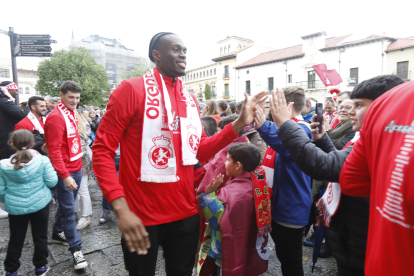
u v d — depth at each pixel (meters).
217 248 1.77
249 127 2.94
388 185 0.61
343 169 0.97
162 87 1.34
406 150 0.57
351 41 22.09
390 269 0.61
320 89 23.62
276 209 1.86
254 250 1.84
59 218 3.02
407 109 0.61
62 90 2.70
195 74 45.75
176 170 1.33
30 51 6.54
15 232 2.26
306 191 1.83
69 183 2.45
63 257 2.73
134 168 1.31
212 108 4.62
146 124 1.28
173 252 1.43
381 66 20.17
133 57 54.25
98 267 2.53
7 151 3.85
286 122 1.26
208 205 1.67
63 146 2.70
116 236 3.21
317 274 2.42
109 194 1.18
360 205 1.36
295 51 27.17
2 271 2.50
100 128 1.27
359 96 1.22
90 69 31.62
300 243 1.88
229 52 39.53
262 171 1.86
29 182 2.22
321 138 1.47
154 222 1.31
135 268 1.35
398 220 0.58
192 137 1.42
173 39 1.36
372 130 0.72
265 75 29.11
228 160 1.87
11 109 3.76
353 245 1.38
